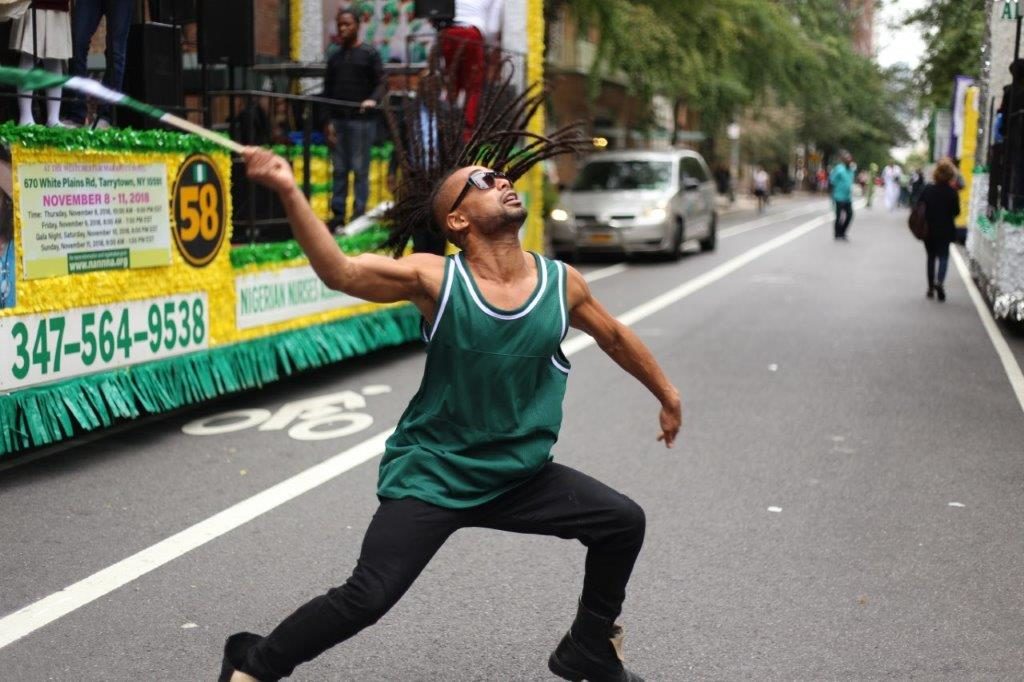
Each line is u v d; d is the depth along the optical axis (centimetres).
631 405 820
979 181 1652
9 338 607
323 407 809
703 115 3241
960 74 2569
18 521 548
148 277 705
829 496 599
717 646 411
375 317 973
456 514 312
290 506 574
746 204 5500
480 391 307
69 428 638
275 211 873
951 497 598
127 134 680
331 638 302
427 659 398
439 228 344
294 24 1283
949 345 1101
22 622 426
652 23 2378
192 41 1227
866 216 4128
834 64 3344
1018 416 791
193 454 677
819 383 908
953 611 444
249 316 802
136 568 485
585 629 343
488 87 411
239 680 306
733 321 1268
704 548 516
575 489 326
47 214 627
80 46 770
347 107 991
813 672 389
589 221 1986
